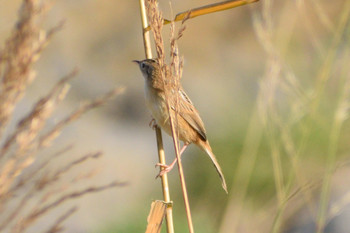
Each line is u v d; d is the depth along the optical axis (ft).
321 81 21.63
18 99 10.44
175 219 44.96
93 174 12.07
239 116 61.82
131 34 84.12
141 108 70.38
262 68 80.89
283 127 22.91
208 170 52.37
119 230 44.88
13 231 10.81
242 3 16.53
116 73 77.30
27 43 10.37
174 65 16.40
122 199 50.85
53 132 10.86
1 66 10.35
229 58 84.84
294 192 20.59
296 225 39.01
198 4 86.74
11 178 10.42
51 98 10.77
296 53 38.93
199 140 27.35
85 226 44.39
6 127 10.64
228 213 31.22
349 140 27.14
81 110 11.21
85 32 80.48
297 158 21.74
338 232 41.01
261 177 43.45
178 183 54.29
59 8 79.51
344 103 20.53
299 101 22.63
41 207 11.19
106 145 59.00
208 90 75.46
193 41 86.99
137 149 60.95
